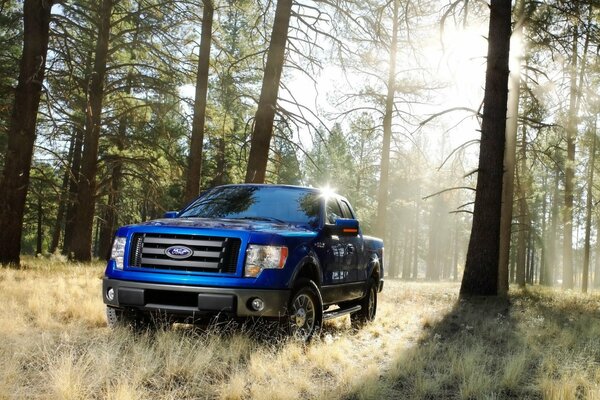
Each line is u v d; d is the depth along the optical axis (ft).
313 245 24.11
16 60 69.10
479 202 49.70
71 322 25.85
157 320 23.21
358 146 154.71
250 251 21.48
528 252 223.71
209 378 17.67
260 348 20.75
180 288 21.07
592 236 211.20
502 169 49.70
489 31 50.72
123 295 21.75
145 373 17.10
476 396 17.03
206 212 26.53
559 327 31.91
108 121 72.95
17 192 54.95
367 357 22.56
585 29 60.23
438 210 194.18
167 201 112.37
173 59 69.62
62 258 69.00
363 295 30.78
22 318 25.41
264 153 54.75
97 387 15.83
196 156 67.10
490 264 49.16
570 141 101.45
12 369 16.06
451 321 33.96
